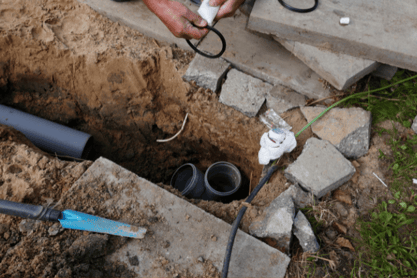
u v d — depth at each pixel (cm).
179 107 126
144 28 122
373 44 99
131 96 128
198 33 93
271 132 99
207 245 89
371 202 97
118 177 96
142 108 130
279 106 112
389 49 98
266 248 89
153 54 118
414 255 89
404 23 102
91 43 121
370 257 90
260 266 87
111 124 139
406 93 111
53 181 96
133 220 91
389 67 109
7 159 100
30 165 98
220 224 91
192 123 128
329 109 107
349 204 97
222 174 125
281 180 102
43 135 122
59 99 136
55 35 121
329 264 88
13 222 89
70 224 87
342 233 93
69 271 82
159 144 141
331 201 97
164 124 132
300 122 110
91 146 131
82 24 125
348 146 102
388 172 100
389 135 105
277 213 91
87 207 92
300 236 90
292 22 103
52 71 127
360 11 104
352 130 102
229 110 115
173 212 92
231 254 88
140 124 135
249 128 115
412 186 98
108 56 118
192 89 117
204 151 138
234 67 118
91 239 86
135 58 117
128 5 126
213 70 114
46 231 88
